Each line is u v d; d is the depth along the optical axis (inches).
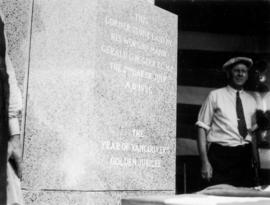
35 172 115.2
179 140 214.7
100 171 117.4
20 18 122.4
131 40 132.2
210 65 225.1
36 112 118.3
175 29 150.7
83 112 116.1
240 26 231.5
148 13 140.2
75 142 115.2
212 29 229.9
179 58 225.8
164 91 142.9
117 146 123.2
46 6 122.6
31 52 121.5
